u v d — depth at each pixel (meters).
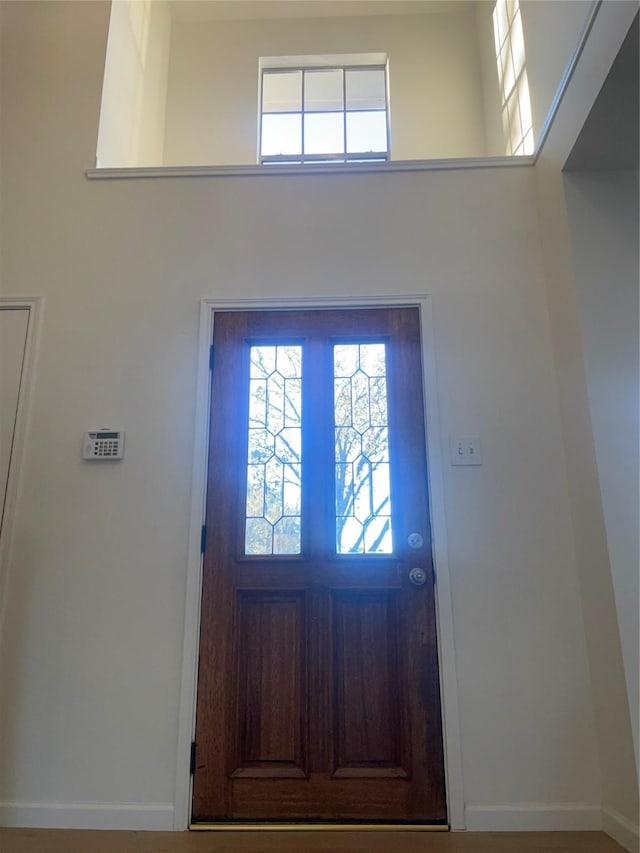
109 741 2.02
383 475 2.28
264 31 4.04
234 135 3.89
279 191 2.57
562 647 2.06
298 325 2.42
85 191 2.59
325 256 2.49
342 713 2.05
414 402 2.32
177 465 2.28
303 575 2.16
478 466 2.24
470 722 2.01
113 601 2.14
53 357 2.40
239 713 2.05
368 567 2.16
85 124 2.70
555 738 1.98
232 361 2.39
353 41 4.03
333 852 1.78
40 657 2.10
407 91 3.95
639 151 2.14
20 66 2.80
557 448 2.24
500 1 3.46
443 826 1.92
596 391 2.05
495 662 2.05
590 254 2.17
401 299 2.42
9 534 2.21
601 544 1.95
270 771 2.00
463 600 2.11
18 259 2.52
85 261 2.51
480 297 2.41
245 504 2.25
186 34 4.05
